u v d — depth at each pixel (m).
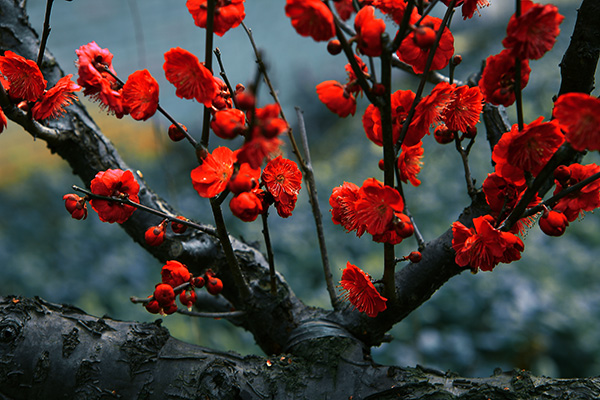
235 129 0.79
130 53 3.54
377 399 0.89
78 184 3.50
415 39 0.80
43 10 3.55
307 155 0.99
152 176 3.46
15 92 0.86
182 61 0.81
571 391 0.86
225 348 2.17
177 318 2.28
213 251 0.96
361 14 0.80
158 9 3.62
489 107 0.97
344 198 0.85
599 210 2.68
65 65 3.28
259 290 0.95
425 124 0.83
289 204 0.86
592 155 2.65
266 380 0.89
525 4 0.82
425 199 2.69
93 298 2.47
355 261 2.51
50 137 0.95
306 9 0.78
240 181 0.81
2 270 2.65
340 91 0.81
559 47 3.44
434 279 0.92
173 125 0.83
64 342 0.88
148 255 2.88
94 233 2.97
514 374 0.88
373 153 3.41
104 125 4.02
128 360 0.88
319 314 0.94
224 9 0.82
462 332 2.01
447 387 0.88
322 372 0.90
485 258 0.84
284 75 4.33
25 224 2.99
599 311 2.12
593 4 0.86
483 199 0.91
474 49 4.00
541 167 0.83
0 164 3.73
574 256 2.37
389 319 0.93
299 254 2.54
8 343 0.87
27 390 0.87
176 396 0.88
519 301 2.04
